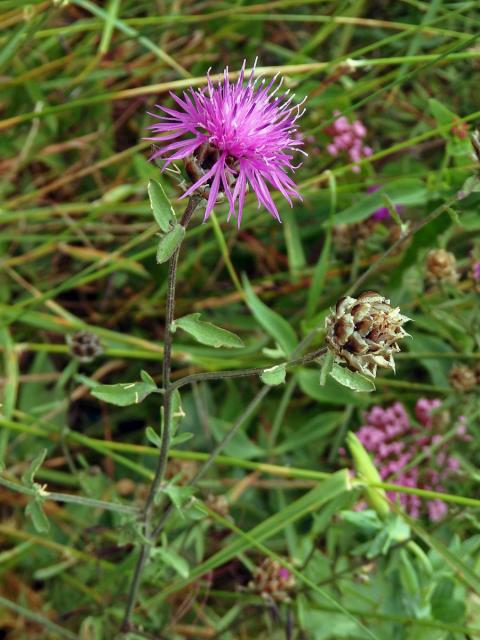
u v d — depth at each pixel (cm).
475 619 25
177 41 37
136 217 37
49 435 29
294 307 35
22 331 35
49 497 19
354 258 33
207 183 16
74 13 38
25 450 33
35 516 19
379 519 25
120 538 21
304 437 31
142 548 22
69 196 37
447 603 25
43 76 37
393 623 26
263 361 33
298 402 34
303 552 28
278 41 40
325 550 30
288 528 29
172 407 19
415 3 33
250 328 34
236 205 33
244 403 34
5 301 35
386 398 33
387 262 34
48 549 31
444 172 29
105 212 35
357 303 16
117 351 31
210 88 16
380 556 26
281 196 33
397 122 39
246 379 35
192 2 38
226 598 30
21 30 30
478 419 31
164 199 16
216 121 16
